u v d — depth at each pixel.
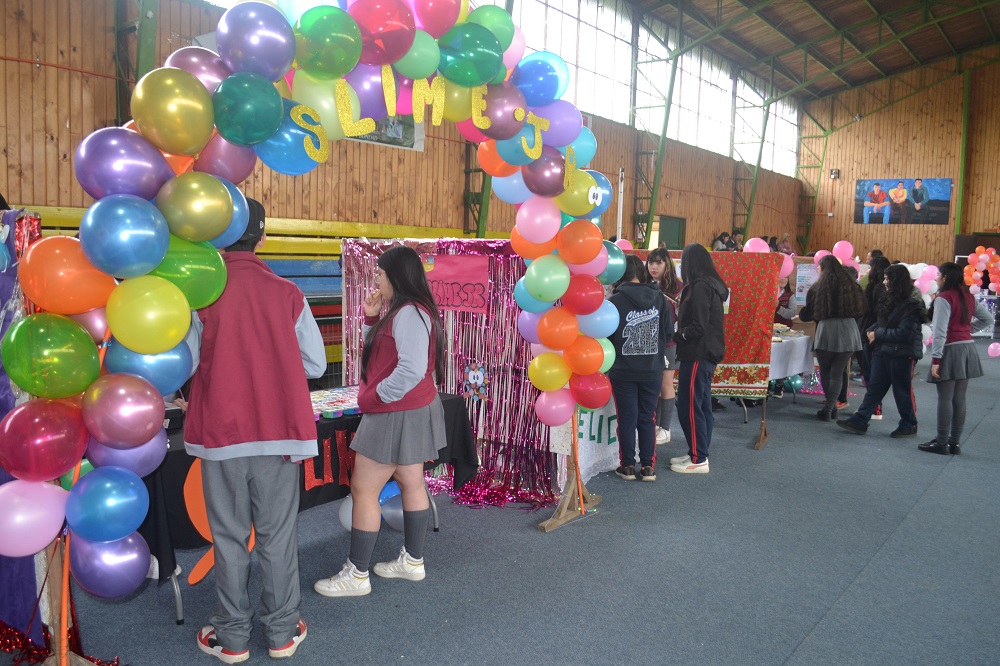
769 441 5.18
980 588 2.85
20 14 5.45
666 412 4.97
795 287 6.94
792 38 14.98
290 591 2.22
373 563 2.96
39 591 2.13
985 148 17.02
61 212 5.71
